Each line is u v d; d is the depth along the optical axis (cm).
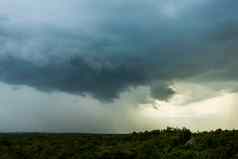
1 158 3847
